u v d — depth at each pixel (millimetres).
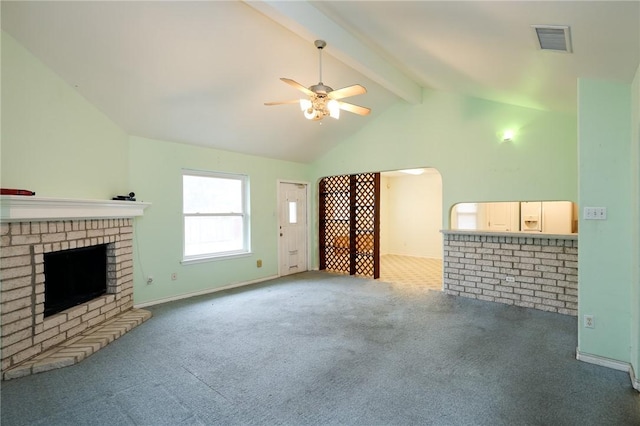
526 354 2789
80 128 3293
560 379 2373
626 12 1547
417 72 4090
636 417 1941
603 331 2568
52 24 2551
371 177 5930
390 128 5441
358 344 3004
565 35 1960
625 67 2166
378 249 5824
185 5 2656
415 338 3143
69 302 3076
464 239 4621
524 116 4195
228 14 2859
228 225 5285
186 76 3404
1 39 2496
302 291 4941
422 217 8664
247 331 3324
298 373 2471
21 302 2543
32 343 2617
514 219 6730
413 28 2607
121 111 3658
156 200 4305
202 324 3525
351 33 3305
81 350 2742
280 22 2809
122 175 3912
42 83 2861
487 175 4492
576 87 2885
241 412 2004
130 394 2191
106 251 3613
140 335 3217
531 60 2525
